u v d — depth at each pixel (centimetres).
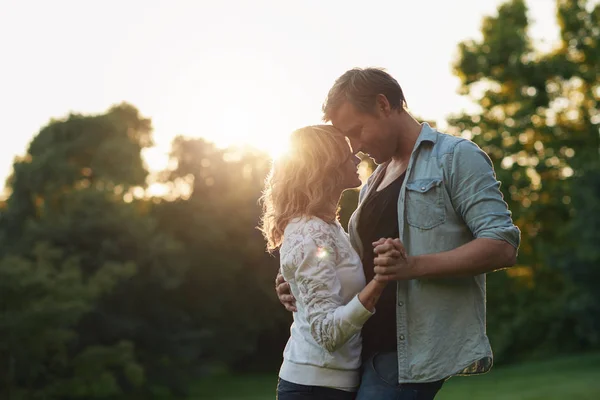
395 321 319
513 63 3369
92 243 3425
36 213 3853
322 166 311
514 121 3297
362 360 327
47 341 2650
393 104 320
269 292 4181
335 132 319
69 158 4100
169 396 3547
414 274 288
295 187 314
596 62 3403
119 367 3278
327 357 312
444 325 307
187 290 4112
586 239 3033
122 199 3606
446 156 309
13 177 3875
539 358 3584
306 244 305
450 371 305
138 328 3462
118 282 3438
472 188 302
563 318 3534
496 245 292
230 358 4206
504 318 3744
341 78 324
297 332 324
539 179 3394
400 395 310
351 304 291
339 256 313
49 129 4150
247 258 4175
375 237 330
